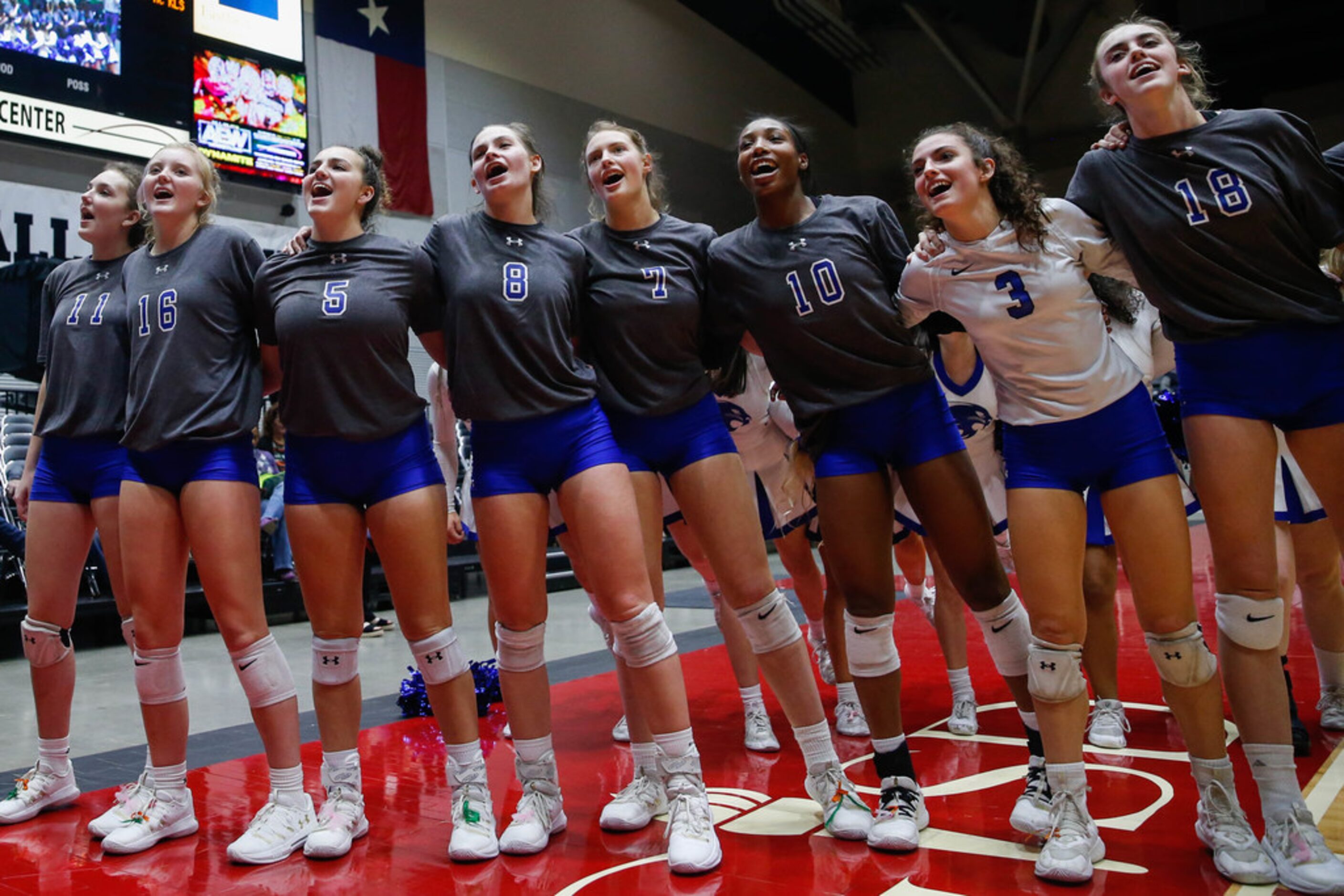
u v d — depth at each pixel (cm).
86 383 304
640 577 258
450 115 1241
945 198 239
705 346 294
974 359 339
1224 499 232
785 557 399
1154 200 236
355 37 1120
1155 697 401
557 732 399
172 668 286
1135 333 346
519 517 264
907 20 1811
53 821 308
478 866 258
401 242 279
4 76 816
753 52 1778
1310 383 229
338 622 275
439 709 272
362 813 283
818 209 275
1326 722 338
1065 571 237
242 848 264
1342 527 237
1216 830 233
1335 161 238
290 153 1014
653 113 1565
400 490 269
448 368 270
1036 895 222
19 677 591
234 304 288
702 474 274
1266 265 229
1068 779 237
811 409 269
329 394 264
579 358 289
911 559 407
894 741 267
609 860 258
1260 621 230
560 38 1415
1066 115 1805
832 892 229
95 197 318
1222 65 1652
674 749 255
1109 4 1739
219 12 960
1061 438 238
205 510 273
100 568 725
